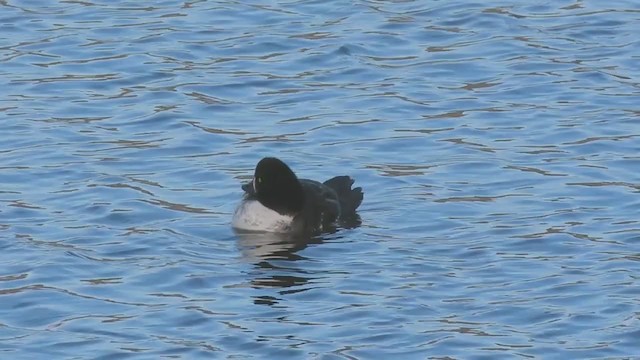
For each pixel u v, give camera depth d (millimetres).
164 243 57562
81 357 47438
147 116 72625
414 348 47938
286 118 72438
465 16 86062
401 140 69250
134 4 89062
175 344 48406
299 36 83312
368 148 68375
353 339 48656
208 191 63531
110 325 49938
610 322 49688
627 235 57594
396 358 47250
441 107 73438
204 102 74438
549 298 51781
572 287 52625
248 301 52062
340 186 62312
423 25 84938
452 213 60750
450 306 51344
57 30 84812
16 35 84125
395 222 60031
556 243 56938
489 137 69500
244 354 47688
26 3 89250
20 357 47469
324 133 70250
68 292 52688
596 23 84875
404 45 82125
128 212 60750
